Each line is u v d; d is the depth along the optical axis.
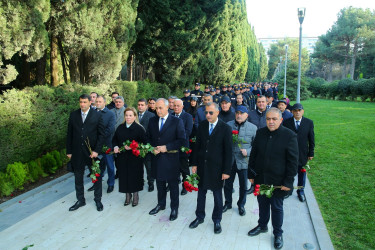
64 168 7.25
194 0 16.19
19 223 4.41
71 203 5.16
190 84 18.27
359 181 6.00
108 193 5.71
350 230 4.12
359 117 15.43
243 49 40.22
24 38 6.40
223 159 4.07
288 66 32.25
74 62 9.76
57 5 8.09
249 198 5.43
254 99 16.73
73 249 3.72
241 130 4.79
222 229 4.22
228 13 24.00
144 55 15.48
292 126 5.12
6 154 5.63
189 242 3.87
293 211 4.86
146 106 6.25
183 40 15.55
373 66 50.22
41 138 6.41
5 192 5.46
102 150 5.09
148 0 14.51
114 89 10.90
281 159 3.59
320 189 5.74
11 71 6.25
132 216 4.68
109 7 9.58
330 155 8.09
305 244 3.83
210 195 5.63
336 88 31.00
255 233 4.05
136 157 4.84
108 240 3.93
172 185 4.48
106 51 9.38
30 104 6.10
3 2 6.14
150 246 3.78
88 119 4.78
